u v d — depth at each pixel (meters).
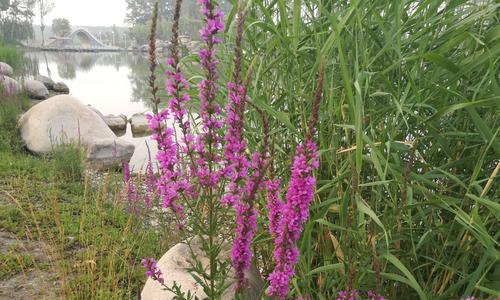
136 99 20.73
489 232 2.48
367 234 2.49
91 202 5.54
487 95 2.25
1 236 4.44
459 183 2.22
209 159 2.13
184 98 2.13
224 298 2.59
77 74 33.75
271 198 1.88
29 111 9.28
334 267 2.33
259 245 3.20
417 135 2.46
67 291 3.18
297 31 2.53
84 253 4.00
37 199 5.57
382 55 2.59
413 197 2.68
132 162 8.50
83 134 8.74
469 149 2.56
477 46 2.44
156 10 2.02
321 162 2.78
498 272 2.31
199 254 3.06
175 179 2.16
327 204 2.38
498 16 2.54
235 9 2.65
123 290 3.56
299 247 2.72
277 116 2.56
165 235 4.29
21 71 21.16
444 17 2.48
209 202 2.17
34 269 3.84
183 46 3.09
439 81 2.55
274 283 1.66
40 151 8.25
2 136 8.45
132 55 86.81
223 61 3.09
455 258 2.37
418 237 2.54
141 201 4.97
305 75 2.86
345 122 2.65
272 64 2.76
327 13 2.28
